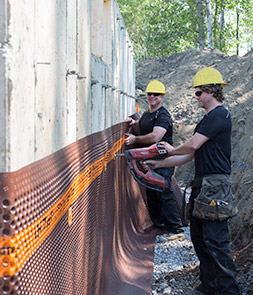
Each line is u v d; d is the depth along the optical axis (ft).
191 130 44.14
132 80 35.60
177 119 46.24
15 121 5.63
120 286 14.01
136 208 22.12
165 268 17.29
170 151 13.73
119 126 18.12
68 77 9.80
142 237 20.43
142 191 24.56
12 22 5.50
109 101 18.51
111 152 15.34
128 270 15.55
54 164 6.81
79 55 11.50
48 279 6.38
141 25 85.05
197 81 13.32
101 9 15.94
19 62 5.90
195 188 13.44
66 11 9.58
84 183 9.66
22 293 5.27
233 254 17.54
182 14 84.07
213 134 12.82
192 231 13.79
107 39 19.13
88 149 10.30
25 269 5.37
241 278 14.33
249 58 49.65
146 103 53.11
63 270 7.35
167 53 88.99
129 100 31.71
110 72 18.72
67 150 7.87
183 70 55.42
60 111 9.04
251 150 32.60
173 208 21.83
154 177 16.62
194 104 47.85
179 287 14.88
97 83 14.73
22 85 6.08
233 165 33.88
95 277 11.08
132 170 16.29
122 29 25.38
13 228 4.97
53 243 6.66
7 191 4.91
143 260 17.33
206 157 13.03
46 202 6.23
